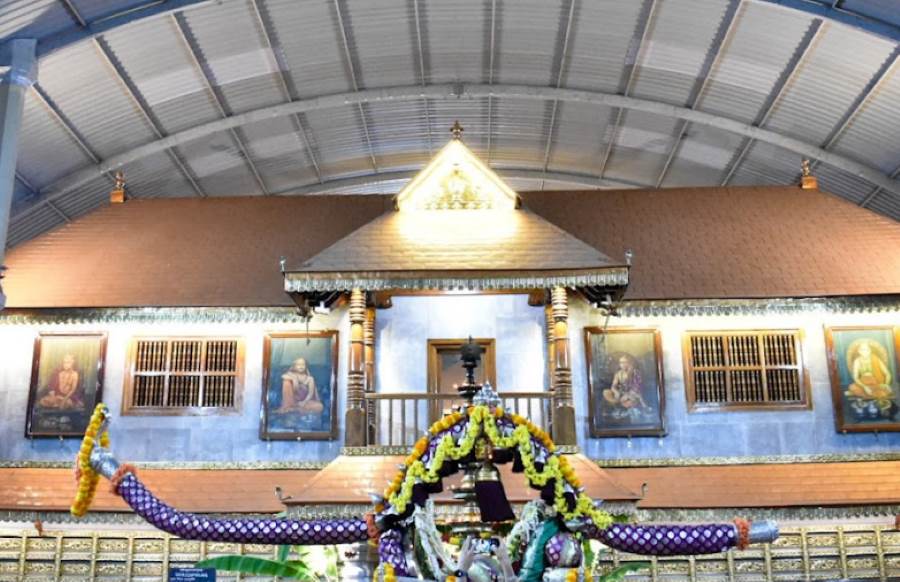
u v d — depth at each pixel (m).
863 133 34.44
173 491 23.70
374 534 10.01
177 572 20.42
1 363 25.39
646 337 25.17
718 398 24.89
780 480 23.58
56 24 27.42
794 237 27.23
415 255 23.00
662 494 23.22
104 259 27.09
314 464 24.47
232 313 25.48
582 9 32.34
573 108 38.72
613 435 24.50
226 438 24.86
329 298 24.58
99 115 33.53
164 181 40.56
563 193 29.94
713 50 33.16
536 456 9.98
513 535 10.23
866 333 25.17
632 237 27.50
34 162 34.06
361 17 32.75
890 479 23.42
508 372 25.02
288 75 35.50
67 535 23.81
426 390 24.92
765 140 36.84
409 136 41.53
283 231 28.39
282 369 25.19
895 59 30.11
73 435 24.73
